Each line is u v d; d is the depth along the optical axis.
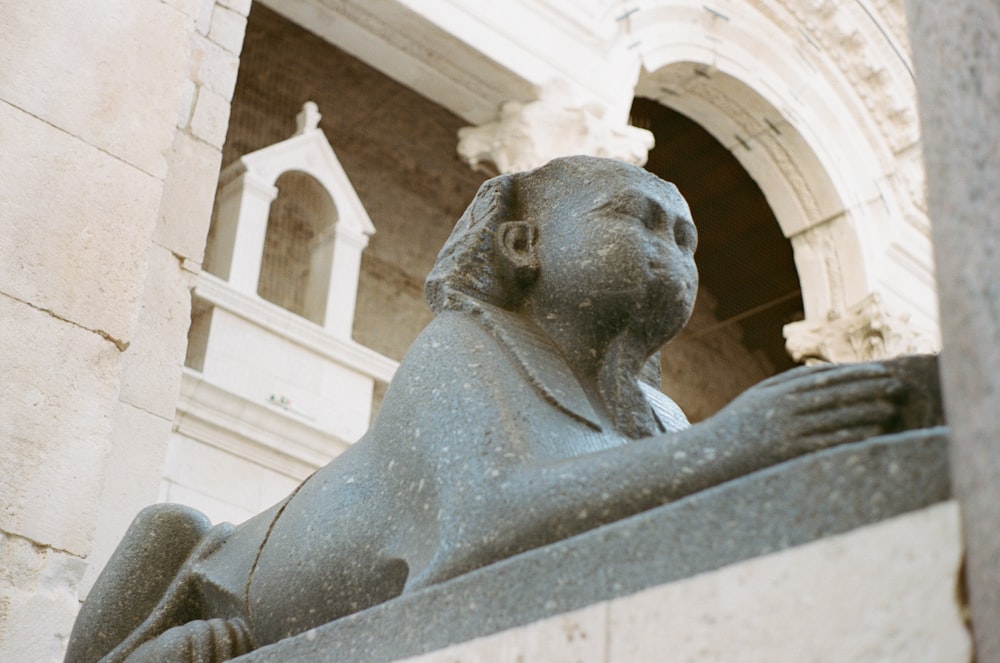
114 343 3.55
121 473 4.41
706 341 13.75
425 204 11.94
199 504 5.90
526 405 2.02
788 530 1.47
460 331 2.18
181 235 4.93
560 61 8.71
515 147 8.52
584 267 2.21
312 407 6.73
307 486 2.35
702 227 13.46
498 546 1.79
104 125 3.76
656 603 1.54
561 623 1.62
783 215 10.77
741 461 1.67
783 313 13.85
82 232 3.59
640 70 9.58
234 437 6.15
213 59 5.42
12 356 3.35
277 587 2.19
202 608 2.43
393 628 1.82
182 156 5.10
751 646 1.44
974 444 1.25
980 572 1.23
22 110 3.62
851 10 10.36
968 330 1.28
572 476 1.79
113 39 3.88
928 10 1.46
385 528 2.06
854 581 1.40
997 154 1.33
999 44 1.38
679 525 1.57
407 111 11.96
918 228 10.95
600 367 2.22
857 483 1.45
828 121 10.52
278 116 11.33
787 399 1.68
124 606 2.51
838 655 1.38
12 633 3.12
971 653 1.29
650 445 1.77
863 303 10.34
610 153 8.61
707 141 12.47
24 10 3.74
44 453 3.31
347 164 11.57
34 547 3.22
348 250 8.46
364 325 11.09
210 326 6.57
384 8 8.13
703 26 9.84
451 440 1.99
